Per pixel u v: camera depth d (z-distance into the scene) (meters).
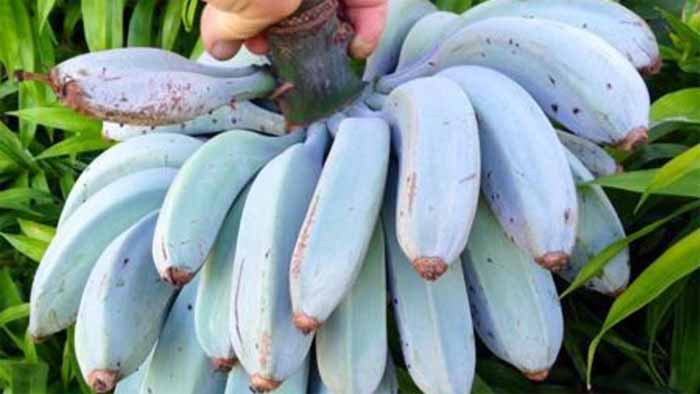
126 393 1.20
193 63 1.12
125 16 1.76
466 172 1.02
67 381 1.50
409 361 1.09
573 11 1.17
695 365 1.27
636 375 1.34
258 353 1.04
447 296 1.10
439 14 1.23
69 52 1.75
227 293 1.09
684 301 1.28
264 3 1.06
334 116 1.14
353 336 1.08
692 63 1.36
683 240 1.10
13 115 1.69
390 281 1.11
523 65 1.11
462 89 1.09
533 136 1.05
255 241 1.06
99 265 1.10
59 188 1.71
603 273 1.14
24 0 1.69
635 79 1.07
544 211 1.04
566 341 1.33
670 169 1.08
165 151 1.17
